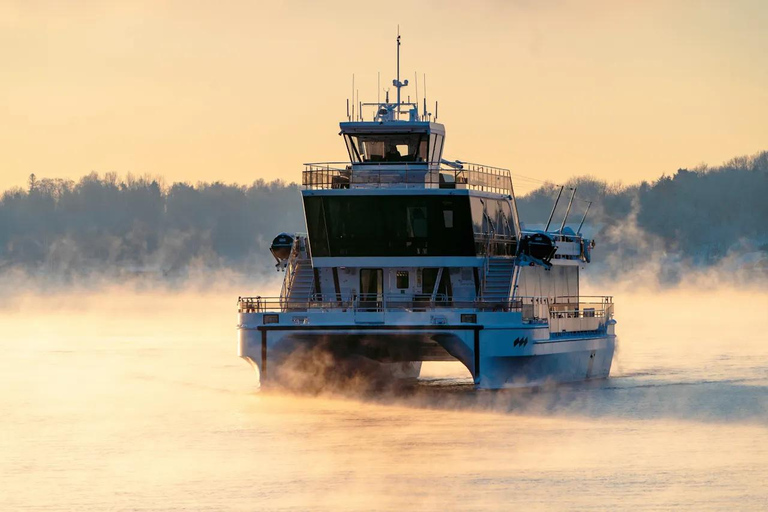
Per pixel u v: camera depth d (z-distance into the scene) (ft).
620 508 446.60
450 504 451.94
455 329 652.48
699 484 479.00
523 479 485.97
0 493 472.44
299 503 454.40
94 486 482.28
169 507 451.53
